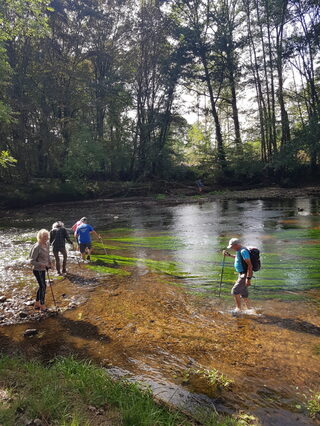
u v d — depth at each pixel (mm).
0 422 2904
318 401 3543
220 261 9164
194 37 32750
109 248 11352
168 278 7953
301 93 34969
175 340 4961
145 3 32562
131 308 6223
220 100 41906
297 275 7660
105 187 29406
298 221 14617
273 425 3232
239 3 34156
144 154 34344
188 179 36219
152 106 33781
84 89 31594
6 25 15828
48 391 3439
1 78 18484
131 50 34438
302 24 29719
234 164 34219
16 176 26156
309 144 28516
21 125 25391
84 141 27219
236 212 18688
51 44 28719
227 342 4855
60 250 8531
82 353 4664
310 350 4551
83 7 29375
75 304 6465
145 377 4070
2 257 10188
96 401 3393
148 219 17531
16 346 4891
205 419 3328
